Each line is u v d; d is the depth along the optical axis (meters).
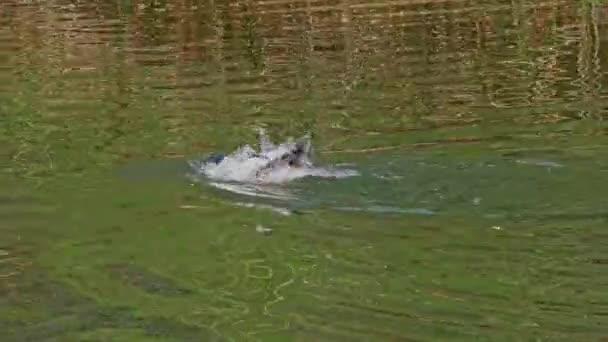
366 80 27.55
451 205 16.77
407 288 13.73
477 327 12.48
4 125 23.38
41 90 27.33
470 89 25.86
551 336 12.14
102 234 16.27
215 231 16.22
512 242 15.01
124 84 27.83
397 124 22.45
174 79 28.39
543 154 19.36
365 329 12.59
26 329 13.00
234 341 12.46
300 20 38.03
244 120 23.38
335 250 15.16
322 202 17.23
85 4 43.69
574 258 14.40
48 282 14.48
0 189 18.50
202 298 13.80
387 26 36.12
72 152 20.94
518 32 33.94
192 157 20.36
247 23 37.91
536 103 23.92
